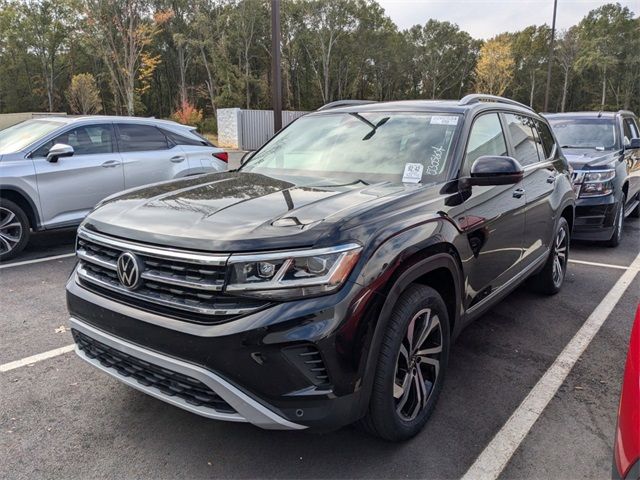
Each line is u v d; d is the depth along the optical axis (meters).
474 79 74.50
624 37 75.62
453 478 2.53
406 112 3.80
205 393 2.31
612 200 7.07
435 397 2.97
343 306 2.22
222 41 55.78
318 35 63.25
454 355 3.88
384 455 2.69
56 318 4.53
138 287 2.47
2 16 58.78
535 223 4.30
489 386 3.41
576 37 72.88
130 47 35.56
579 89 79.75
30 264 6.27
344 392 2.25
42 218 6.55
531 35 79.06
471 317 3.36
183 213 2.63
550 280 5.09
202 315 2.28
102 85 59.47
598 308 4.91
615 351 3.97
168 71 65.50
